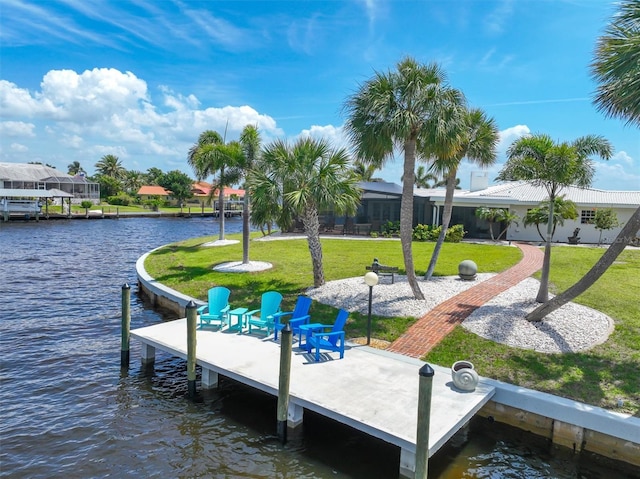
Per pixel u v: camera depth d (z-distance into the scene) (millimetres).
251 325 10164
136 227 49156
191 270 17438
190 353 8180
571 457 6523
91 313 13875
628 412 6535
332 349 8500
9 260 23891
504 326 9914
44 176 73812
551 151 10602
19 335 11547
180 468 6121
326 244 25266
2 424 7180
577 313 10555
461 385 7160
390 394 6984
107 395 8305
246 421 7441
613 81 8008
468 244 25797
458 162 14164
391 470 6145
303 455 6484
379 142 10977
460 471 6152
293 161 13414
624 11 7758
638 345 8836
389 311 11266
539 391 7273
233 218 72812
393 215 31359
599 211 26328
